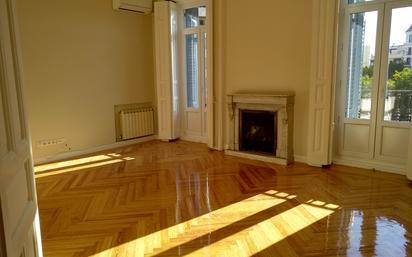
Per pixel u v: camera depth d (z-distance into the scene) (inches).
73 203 142.5
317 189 156.4
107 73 248.8
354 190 154.3
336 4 178.5
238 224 120.6
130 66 265.1
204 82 262.2
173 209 135.0
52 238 111.3
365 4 181.6
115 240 109.9
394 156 181.2
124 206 138.8
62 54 220.2
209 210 133.6
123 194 152.9
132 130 265.7
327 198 144.7
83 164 206.7
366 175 176.9
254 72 219.9
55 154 220.7
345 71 193.6
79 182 170.9
